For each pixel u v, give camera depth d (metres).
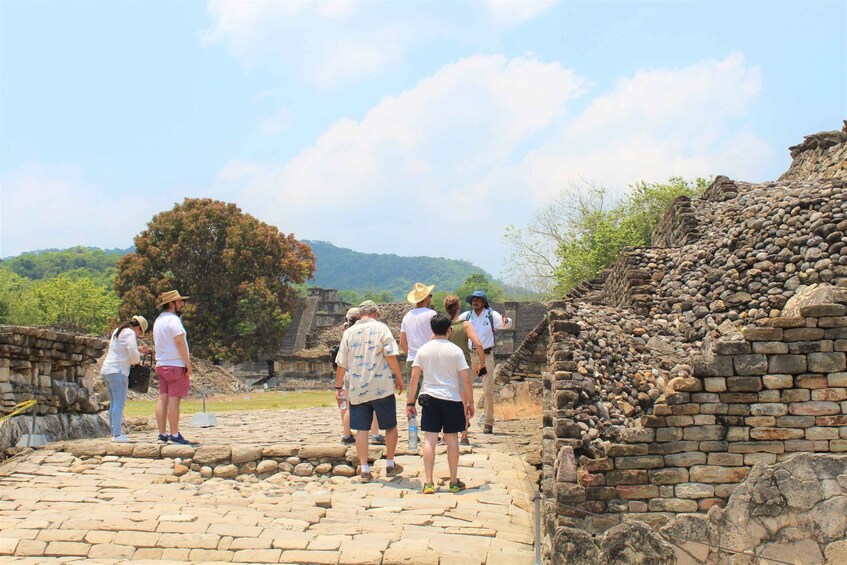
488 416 13.86
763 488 8.52
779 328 11.20
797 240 16.03
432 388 10.38
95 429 15.51
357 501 9.98
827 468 8.52
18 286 91.19
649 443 11.24
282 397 37.62
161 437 12.67
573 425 11.98
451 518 9.34
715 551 7.93
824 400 11.03
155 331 12.94
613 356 13.41
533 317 64.62
